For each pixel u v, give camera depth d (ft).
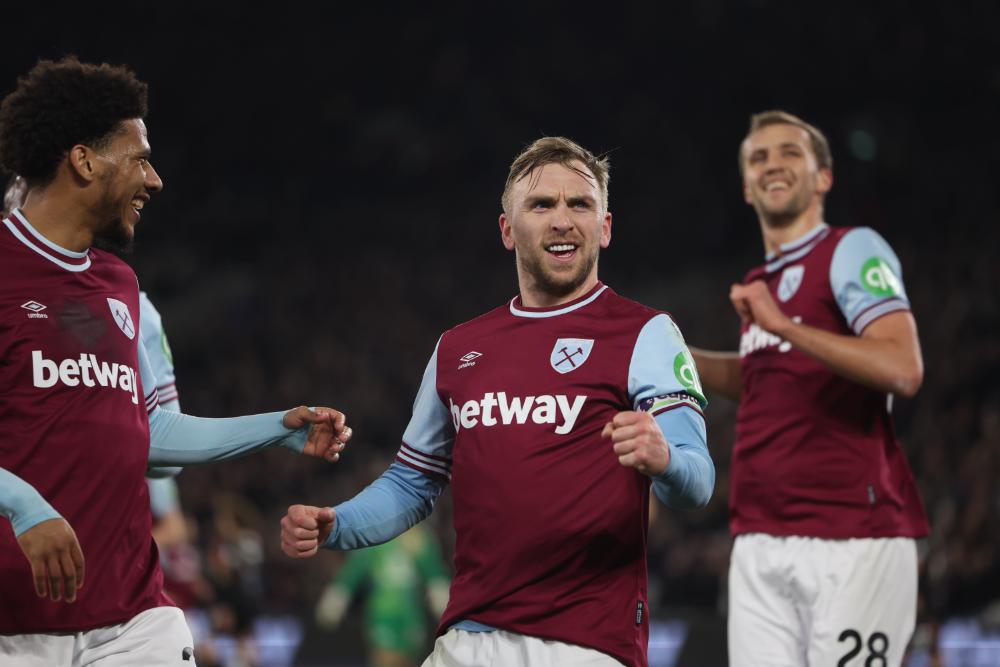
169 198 86.43
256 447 12.97
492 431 11.71
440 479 12.85
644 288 77.10
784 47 80.84
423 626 40.06
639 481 11.55
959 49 77.41
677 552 41.73
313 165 90.12
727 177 80.69
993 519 34.76
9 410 11.35
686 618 34.91
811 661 15.14
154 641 11.85
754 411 16.05
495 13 87.15
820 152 16.85
